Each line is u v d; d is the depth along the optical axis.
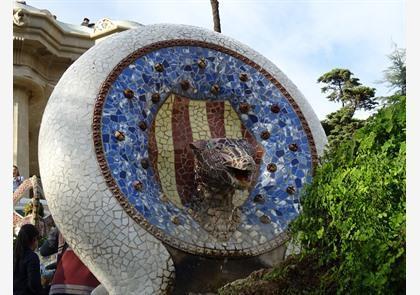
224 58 6.23
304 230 4.47
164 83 5.89
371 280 3.65
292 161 6.16
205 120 6.06
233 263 5.55
